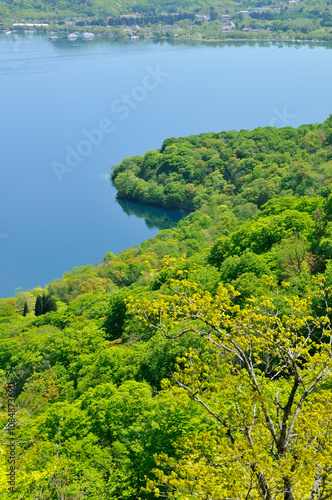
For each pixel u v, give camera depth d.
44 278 156.38
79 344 63.00
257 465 13.62
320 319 17.20
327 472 14.84
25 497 20.91
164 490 27.69
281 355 16.64
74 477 28.09
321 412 15.31
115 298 71.62
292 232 70.06
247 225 80.00
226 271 61.06
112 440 32.62
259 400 15.28
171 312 17.05
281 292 46.78
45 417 36.81
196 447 15.91
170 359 40.41
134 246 156.50
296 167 178.62
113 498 27.19
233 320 16.58
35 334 82.44
